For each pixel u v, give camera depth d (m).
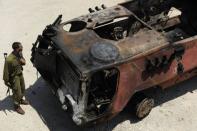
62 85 8.89
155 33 9.09
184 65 9.41
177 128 9.34
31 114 9.48
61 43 8.64
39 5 13.66
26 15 13.05
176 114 9.73
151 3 10.65
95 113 8.41
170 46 8.90
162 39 8.95
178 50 8.98
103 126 9.26
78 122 8.07
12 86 9.09
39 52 9.20
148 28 9.26
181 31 11.35
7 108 9.62
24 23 12.63
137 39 8.84
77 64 8.05
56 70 9.15
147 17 10.84
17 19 12.81
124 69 8.31
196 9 11.70
